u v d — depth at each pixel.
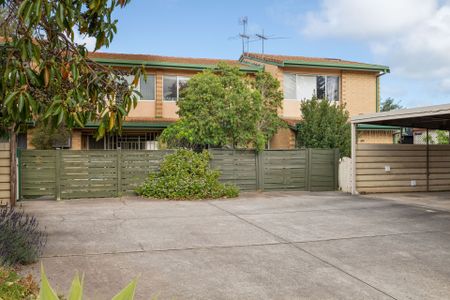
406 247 6.97
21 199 12.63
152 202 12.30
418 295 4.78
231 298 4.64
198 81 15.20
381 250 6.77
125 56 20.50
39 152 12.77
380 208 11.28
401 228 8.55
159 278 5.28
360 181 14.84
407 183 15.45
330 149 15.65
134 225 8.71
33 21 2.92
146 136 19.95
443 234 7.99
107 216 9.80
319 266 5.86
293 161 15.34
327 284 5.12
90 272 5.48
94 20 3.86
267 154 15.12
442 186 15.98
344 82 21.88
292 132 19.69
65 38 3.78
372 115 13.78
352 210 10.91
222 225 8.76
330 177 15.66
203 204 11.91
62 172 12.96
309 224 8.93
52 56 3.60
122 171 13.60
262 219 9.50
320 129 17.33
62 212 10.37
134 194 13.71
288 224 8.92
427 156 15.80
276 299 4.62
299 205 11.77
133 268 5.68
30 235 6.26
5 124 4.32
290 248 6.86
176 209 10.94
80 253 6.41
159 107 19.84
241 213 10.33
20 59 3.31
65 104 3.21
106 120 3.54
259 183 15.02
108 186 13.43
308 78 21.55
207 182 13.37
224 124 14.89
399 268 5.79
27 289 3.98
